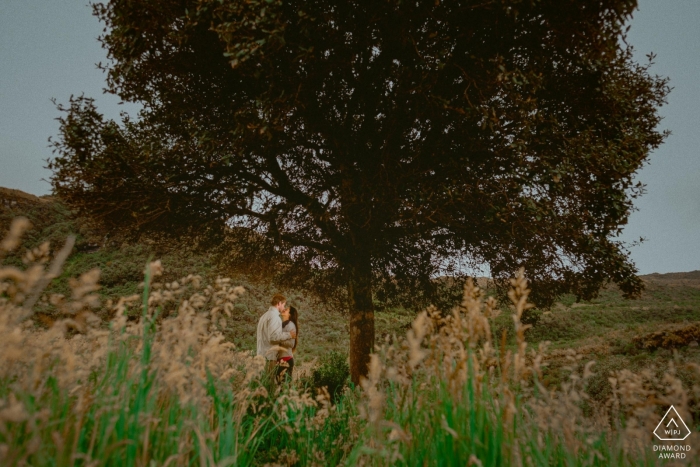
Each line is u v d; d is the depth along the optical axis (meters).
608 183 7.64
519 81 6.22
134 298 1.88
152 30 6.93
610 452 1.91
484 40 6.57
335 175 9.16
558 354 8.05
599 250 7.76
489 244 8.76
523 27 6.34
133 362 1.89
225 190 8.46
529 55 6.93
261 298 27.38
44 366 1.50
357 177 7.93
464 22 6.36
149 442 1.63
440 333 1.96
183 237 9.88
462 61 6.60
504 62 6.46
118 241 34.19
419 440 1.81
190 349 2.06
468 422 1.68
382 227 8.71
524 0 5.71
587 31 6.09
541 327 29.59
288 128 7.91
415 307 10.70
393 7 5.98
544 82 6.85
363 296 8.80
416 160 7.46
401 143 7.84
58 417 1.45
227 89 7.59
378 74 7.20
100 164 7.16
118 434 1.52
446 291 10.64
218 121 7.58
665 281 84.75
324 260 11.74
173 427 1.68
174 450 1.69
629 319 36.09
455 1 6.08
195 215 8.66
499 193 6.93
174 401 1.87
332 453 2.90
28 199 45.22
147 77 8.01
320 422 3.11
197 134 6.87
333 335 25.56
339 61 6.62
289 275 12.01
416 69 6.60
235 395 2.63
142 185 7.49
